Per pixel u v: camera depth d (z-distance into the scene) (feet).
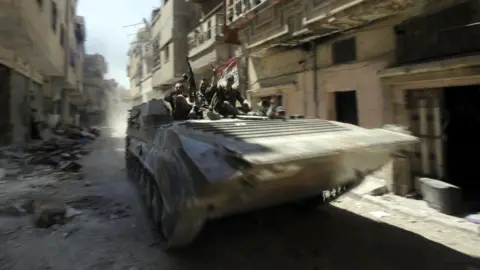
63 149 45.91
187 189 10.51
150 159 15.90
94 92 134.92
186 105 18.98
